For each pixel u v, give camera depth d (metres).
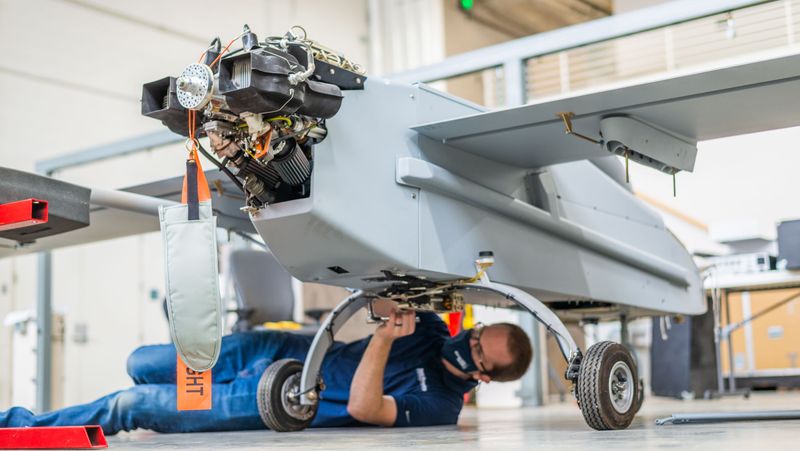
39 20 7.29
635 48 6.99
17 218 2.07
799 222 4.87
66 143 7.41
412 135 2.33
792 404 4.07
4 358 7.13
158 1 8.10
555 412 4.04
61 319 6.34
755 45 6.39
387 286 2.48
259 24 8.80
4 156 6.98
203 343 1.89
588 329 7.27
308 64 1.86
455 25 9.13
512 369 2.70
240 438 2.35
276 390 2.57
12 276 7.29
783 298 6.68
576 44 4.44
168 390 2.70
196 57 8.38
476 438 2.08
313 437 2.30
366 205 2.15
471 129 2.32
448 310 2.53
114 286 8.06
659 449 1.56
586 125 2.32
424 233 2.31
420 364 2.83
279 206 2.06
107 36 7.75
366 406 2.58
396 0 9.17
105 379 7.89
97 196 2.79
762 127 2.40
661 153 2.40
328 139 2.07
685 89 2.09
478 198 2.48
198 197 1.91
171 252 1.90
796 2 6.11
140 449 1.94
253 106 1.76
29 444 2.01
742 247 5.51
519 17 9.95
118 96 7.82
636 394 2.32
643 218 3.33
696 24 6.78
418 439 2.10
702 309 3.72
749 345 6.80
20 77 7.14
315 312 4.84
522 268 2.66
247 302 4.81
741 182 7.00
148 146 5.83
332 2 9.26
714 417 2.46
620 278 3.14
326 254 2.17
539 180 2.75
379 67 9.23
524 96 4.63
